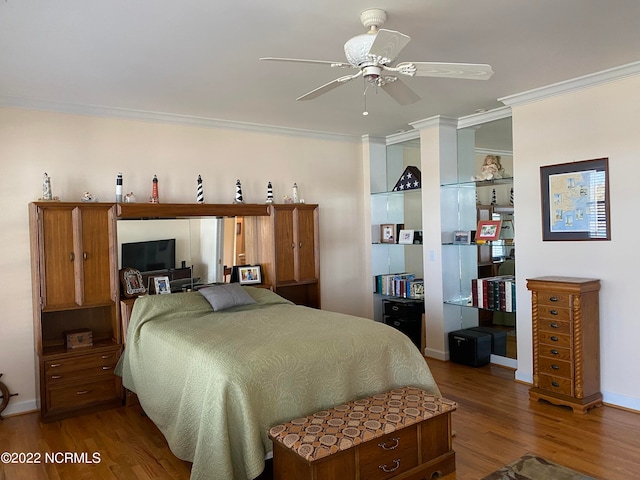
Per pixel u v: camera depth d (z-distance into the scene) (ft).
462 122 16.66
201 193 15.11
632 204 11.65
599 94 12.17
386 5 7.98
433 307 16.99
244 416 8.20
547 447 9.95
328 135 18.57
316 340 9.82
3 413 12.53
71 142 13.44
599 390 12.32
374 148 19.69
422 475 8.70
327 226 18.74
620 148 11.83
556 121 13.08
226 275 16.02
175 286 14.94
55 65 10.37
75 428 11.63
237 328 10.98
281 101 13.69
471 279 16.61
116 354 12.98
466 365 16.08
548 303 12.32
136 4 7.72
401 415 8.66
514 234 14.24
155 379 10.82
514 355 15.58
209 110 14.58
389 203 20.02
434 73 7.97
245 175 16.66
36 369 12.91
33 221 12.23
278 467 8.14
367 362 9.95
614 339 12.05
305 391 8.99
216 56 10.07
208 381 8.71
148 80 11.54
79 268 12.55
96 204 12.81
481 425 11.15
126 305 13.00
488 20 8.69
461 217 16.94
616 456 9.48
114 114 14.03
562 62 11.07
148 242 14.44
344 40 9.36
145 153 14.66
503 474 8.91
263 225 16.40
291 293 17.37
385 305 19.44
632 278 11.69
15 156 12.65
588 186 12.45
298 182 17.95
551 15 8.55
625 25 9.04
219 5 7.82
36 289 12.18
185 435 9.13
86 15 8.06
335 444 7.63
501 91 13.38
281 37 9.17
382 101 13.98
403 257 19.97
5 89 11.94
